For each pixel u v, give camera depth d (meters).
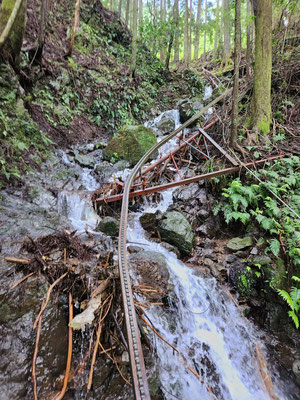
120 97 8.77
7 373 1.61
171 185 4.25
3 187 3.58
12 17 4.04
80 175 5.36
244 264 3.55
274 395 2.68
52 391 1.73
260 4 5.49
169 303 2.81
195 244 4.13
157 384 2.10
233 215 3.88
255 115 5.53
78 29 8.70
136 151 6.25
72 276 2.19
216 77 11.98
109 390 1.93
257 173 4.36
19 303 1.86
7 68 4.75
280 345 2.98
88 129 7.27
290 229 3.46
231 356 2.91
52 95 6.55
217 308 3.22
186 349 2.64
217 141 5.87
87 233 3.28
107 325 2.07
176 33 11.21
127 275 1.91
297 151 4.72
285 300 3.13
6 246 2.18
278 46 8.34
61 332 1.95
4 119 4.21
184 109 8.61
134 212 4.86
